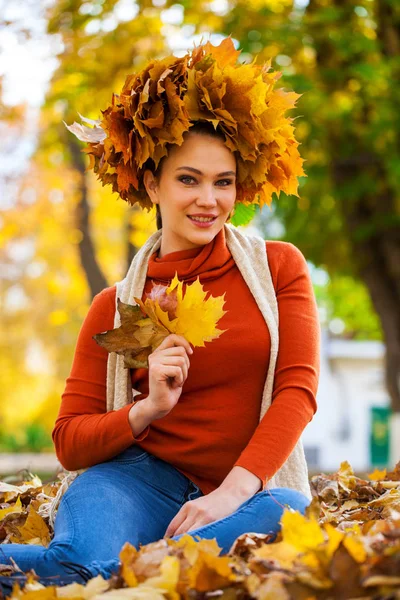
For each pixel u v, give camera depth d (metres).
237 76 3.35
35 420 31.17
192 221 3.38
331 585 2.24
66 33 10.89
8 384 32.50
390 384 14.45
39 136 16.19
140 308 3.07
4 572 2.82
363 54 11.95
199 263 3.45
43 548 2.94
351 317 24.94
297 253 3.63
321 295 24.33
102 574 2.76
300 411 3.21
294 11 11.70
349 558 2.26
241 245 3.58
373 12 12.36
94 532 2.95
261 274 3.50
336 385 30.48
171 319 3.05
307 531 2.56
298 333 3.38
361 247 13.93
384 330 14.07
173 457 3.31
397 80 11.96
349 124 12.15
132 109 3.38
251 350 3.30
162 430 3.34
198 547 2.60
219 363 3.29
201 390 3.34
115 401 3.44
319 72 11.77
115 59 11.18
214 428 3.31
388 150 12.51
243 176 3.53
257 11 11.29
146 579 2.53
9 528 3.71
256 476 3.05
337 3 12.11
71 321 30.20
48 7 10.83
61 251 24.05
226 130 3.36
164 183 3.42
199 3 11.11
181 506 3.29
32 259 26.48
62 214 19.31
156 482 3.28
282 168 3.61
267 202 3.69
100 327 3.55
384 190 13.30
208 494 3.02
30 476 4.85
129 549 2.63
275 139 3.44
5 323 31.61
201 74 3.33
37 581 2.73
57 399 30.88
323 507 3.68
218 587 2.41
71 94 11.47
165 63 3.36
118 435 3.20
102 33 10.94
